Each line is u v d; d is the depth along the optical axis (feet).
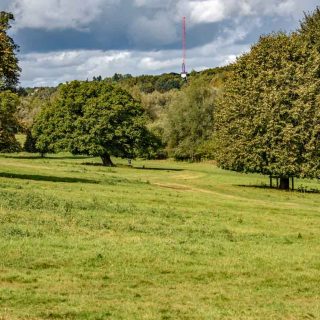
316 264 64.64
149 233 76.84
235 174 260.42
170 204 109.29
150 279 53.62
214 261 62.64
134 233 76.02
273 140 162.81
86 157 375.45
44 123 303.89
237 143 167.63
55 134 293.84
